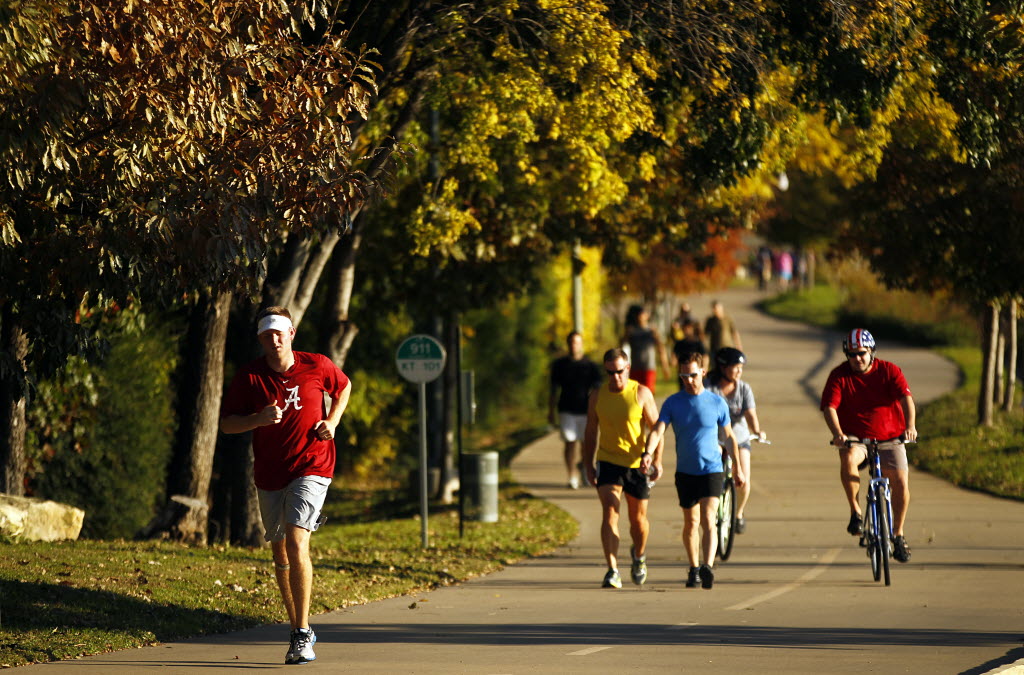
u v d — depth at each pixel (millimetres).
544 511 66438
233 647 32719
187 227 32031
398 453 105812
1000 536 55031
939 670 29609
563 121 50750
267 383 30344
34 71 29328
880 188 68812
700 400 43500
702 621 37219
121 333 56719
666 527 60875
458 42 49906
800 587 43969
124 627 33750
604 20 48500
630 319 88875
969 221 65438
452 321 71938
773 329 190625
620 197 57625
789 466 81750
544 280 125688
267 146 33875
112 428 58031
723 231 73500
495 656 31609
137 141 32250
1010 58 51844
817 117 64625
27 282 33750
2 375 34938
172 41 32469
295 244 51000
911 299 173375
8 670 29125
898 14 49594
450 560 50156
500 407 131750
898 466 44500
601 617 38094
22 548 43000
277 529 30781
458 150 53250
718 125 52094
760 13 50250
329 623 37000
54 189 31938
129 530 59031
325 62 35969
